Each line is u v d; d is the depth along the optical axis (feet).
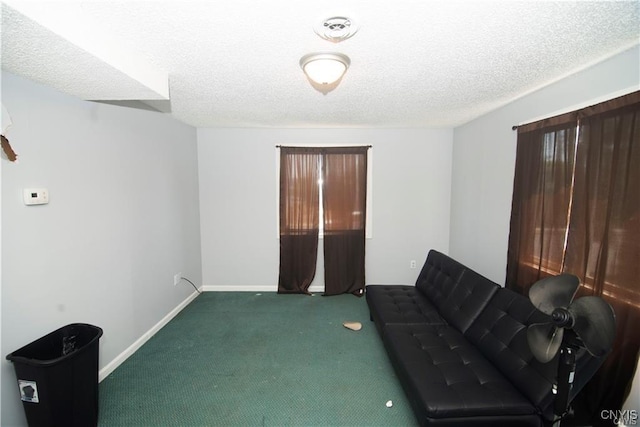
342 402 6.24
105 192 7.07
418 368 5.71
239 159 12.42
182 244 11.00
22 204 5.14
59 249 5.85
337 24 4.26
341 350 8.22
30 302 5.29
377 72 6.20
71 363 4.97
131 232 8.02
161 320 9.51
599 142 5.59
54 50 4.13
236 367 7.41
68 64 4.59
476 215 10.40
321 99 8.13
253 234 12.75
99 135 6.86
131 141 8.01
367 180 12.65
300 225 12.42
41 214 5.49
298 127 12.14
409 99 8.14
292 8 3.90
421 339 6.95
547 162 6.89
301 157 12.15
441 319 8.09
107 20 4.19
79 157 6.31
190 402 6.21
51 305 5.69
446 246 12.73
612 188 5.32
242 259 12.86
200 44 4.94
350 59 5.54
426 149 12.40
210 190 12.51
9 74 4.92
